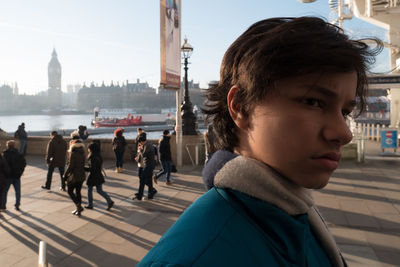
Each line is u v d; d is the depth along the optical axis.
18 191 6.32
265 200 0.40
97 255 4.20
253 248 0.37
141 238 4.77
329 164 0.37
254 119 0.41
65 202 6.84
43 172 10.66
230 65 0.47
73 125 139.50
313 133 0.36
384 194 6.93
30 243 4.61
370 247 4.23
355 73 0.40
